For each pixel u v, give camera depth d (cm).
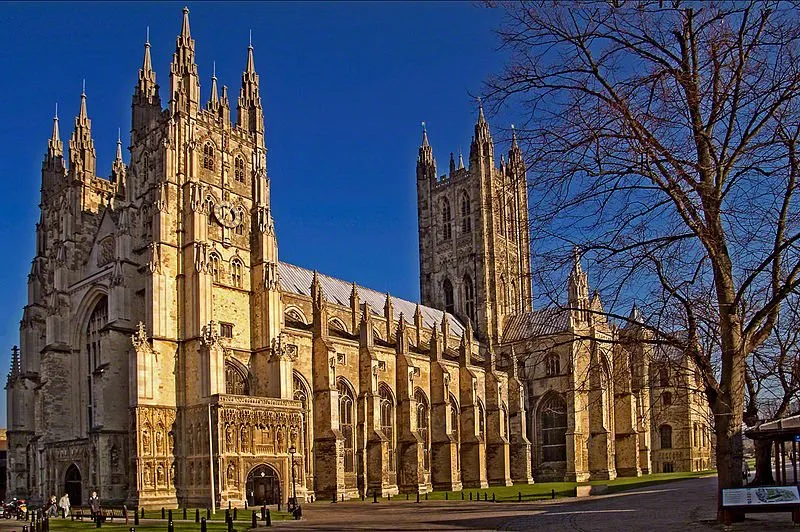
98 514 7200
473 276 17812
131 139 11688
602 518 6116
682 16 3553
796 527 3962
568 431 15350
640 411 16038
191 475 9956
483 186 17850
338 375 12350
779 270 3788
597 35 3572
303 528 6512
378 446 12288
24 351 12888
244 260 11475
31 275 13200
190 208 10812
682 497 8175
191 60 11538
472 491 12800
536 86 3612
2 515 9944
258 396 11006
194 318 10444
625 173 3500
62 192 12875
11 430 12681
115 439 10356
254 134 12156
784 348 4597
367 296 16125
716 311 4006
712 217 3638
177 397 10275
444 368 14262
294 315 13162
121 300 10812
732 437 3975
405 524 6706
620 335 4188
